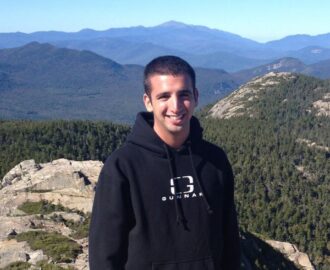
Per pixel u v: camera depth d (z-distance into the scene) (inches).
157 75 49.8
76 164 389.1
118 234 49.1
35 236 222.1
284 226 870.4
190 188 50.6
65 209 313.6
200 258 50.3
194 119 54.1
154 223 49.3
